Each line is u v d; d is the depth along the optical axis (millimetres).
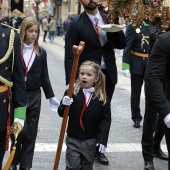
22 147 6309
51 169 6672
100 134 5531
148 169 6707
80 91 5613
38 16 61844
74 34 6957
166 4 6113
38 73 6359
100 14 7090
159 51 5051
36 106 6379
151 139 6707
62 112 5566
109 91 7230
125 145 8078
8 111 4473
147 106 6543
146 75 5172
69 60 6961
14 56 4449
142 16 6812
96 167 6883
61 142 5527
